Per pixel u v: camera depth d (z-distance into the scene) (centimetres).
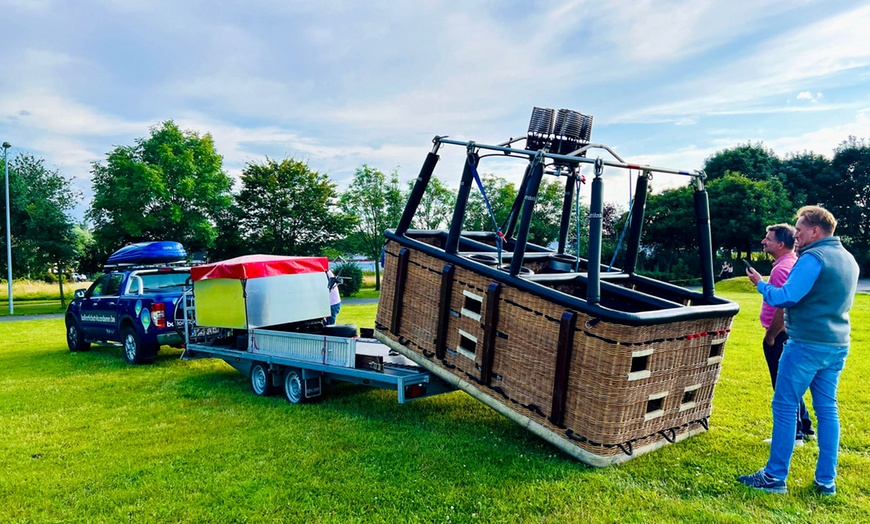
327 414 620
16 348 1249
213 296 784
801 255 393
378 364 601
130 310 959
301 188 3562
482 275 515
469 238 722
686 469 439
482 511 379
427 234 672
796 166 5347
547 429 467
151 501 412
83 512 401
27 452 527
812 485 405
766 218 3962
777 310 473
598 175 437
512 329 491
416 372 592
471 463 464
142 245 1074
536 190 479
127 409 671
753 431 528
